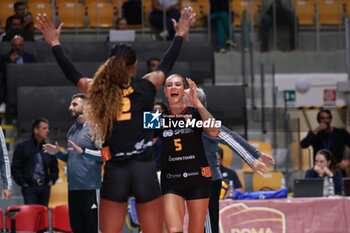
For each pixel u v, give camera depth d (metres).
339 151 21.20
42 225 15.04
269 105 24.03
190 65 26.02
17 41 24.22
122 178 8.29
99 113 8.24
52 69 23.03
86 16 29.69
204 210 9.55
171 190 9.51
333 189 17.08
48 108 18.59
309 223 15.47
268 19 27.92
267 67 25.53
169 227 9.24
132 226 14.42
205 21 29.11
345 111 24.48
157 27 28.92
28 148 16.23
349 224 15.54
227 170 17.28
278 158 19.84
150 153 8.45
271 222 15.37
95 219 12.08
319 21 29.81
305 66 28.41
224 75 27.92
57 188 18.25
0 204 14.82
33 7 29.25
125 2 29.08
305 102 27.09
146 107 8.38
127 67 8.39
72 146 10.31
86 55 25.89
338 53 29.03
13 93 22.62
